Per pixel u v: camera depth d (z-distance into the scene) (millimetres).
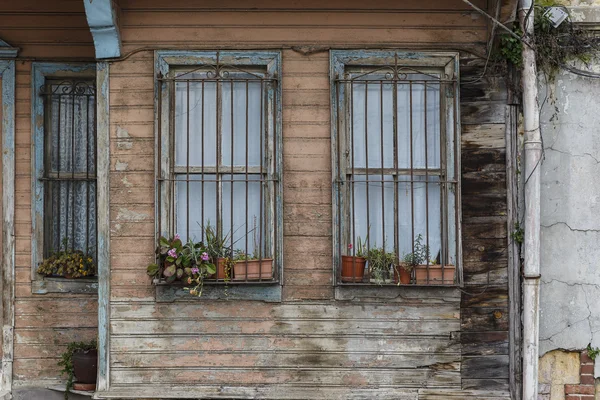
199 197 5453
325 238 5375
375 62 5387
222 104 5469
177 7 5395
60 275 6016
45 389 5918
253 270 5258
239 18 5406
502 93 5469
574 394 5559
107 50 5344
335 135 5355
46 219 6105
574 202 5602
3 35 6070
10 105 6055
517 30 5324
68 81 6152
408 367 5336
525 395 5250
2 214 6043
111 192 5371
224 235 5434
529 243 5277
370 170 5422
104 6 5168
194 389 5301
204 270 5145
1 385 5941
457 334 5332
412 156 5344
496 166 5457
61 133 6156
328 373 5332
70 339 6000
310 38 5410
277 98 5363
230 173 5430
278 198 5340
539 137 5301
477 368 5395
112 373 5324
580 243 5598
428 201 5422
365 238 5434
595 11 5590
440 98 5422
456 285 5277
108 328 5332
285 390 5305
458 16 5406
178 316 5336
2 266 6027
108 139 5371
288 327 5344
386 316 5348
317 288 5355
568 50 5598
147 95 5387
